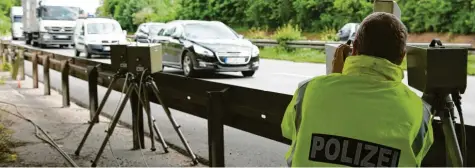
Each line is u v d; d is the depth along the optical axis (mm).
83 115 9047
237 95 4656
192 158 5809
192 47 15758
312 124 2301
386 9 3602
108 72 7906
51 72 18250
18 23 51500
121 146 6629
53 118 8695
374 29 2322
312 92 2367
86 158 6020
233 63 15391
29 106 10031
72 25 34656
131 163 5816
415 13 27391
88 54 25703
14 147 6453
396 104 2201
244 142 7195
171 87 5984
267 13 38656
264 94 4281
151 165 5762
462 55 2545
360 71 2309
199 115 5504
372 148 2164
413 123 2184
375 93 2230
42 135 7184
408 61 2799
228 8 41844
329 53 3656
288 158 2467
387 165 2145
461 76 2561
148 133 7586
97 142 6836
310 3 34875
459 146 2746
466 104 10156
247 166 5965
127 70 5918
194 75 15992
